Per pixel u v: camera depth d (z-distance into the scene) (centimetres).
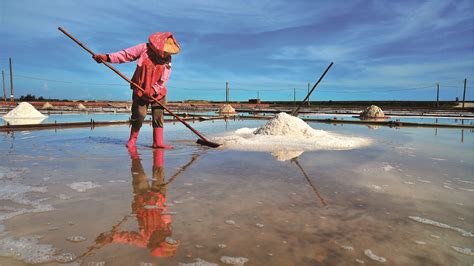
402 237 149
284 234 150
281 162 327
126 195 207
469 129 838
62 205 185
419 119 1346
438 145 489
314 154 381
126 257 126
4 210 176
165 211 178
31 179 245
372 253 133
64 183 234
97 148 411
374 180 255
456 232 156
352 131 748
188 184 236
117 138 532
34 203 189
